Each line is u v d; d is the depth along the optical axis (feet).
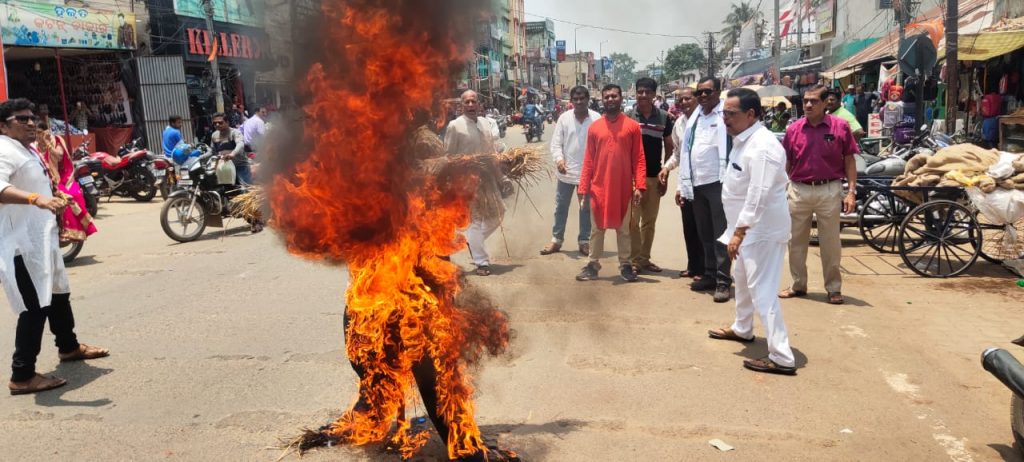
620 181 21.44
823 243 19.62
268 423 12.55
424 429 11.91
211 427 12.46
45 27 52.03
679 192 21.99
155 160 45.93
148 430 12.40
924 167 23.66
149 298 21.40
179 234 32.30
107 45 57.16
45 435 12.29
